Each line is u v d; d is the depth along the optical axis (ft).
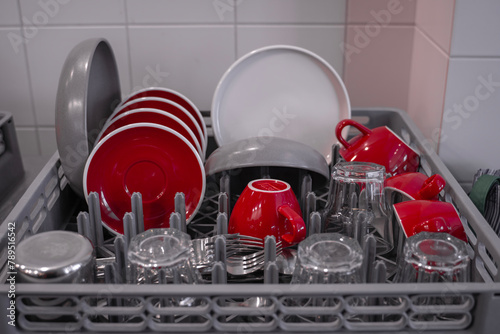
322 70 3.04
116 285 1.74
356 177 2.31
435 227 2.07
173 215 2.18
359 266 1.84
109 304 1.90
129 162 2.47
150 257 1.83
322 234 1.96
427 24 3.23
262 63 3.04
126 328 1.78
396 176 2.45
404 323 1.78
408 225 2.12
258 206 2.23
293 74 3.05
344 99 3.04
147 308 1.74
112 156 2.45
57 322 1.86
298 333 1.79
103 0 3.65
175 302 1.92
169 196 2.51
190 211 2.50
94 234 2.34
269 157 2.31
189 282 1.93
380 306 1.77
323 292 1.72
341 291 1.72
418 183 2.38
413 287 1.74
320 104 3.08
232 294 1.72
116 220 2.51
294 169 2.56
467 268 1.93
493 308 1.75
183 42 3.77
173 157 2.47
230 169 2.39
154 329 1.77
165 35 3.75
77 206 2.84
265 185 2.34
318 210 2.76
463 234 2.13
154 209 2.52
